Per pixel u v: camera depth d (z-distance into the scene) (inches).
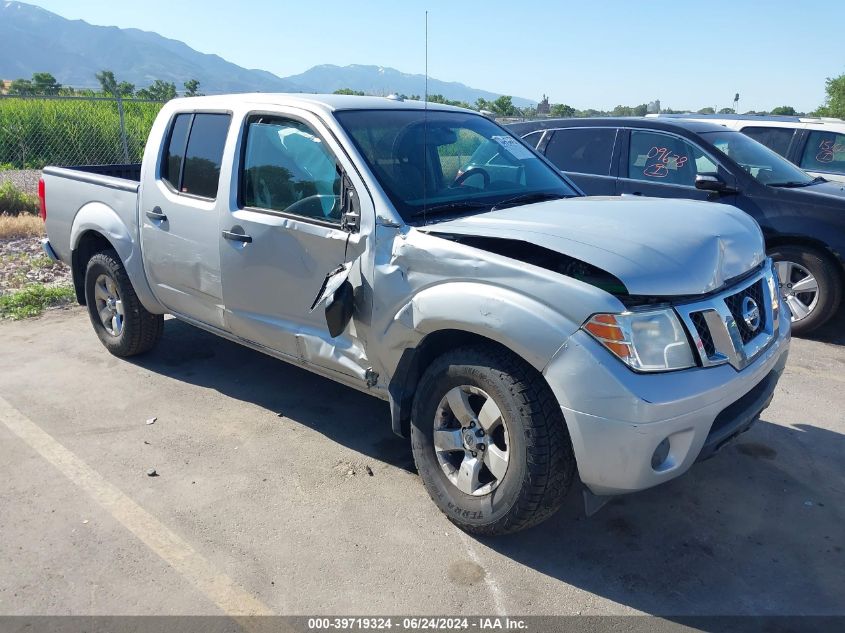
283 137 156.9
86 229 210.2
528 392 115.3
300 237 148.2
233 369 211.6
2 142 767.7
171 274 184.5
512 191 162.7
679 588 117.3
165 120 188.1
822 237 236.5
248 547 127.0
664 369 110.2
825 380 207.8
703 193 260.4
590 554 126.1
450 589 116.7
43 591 115.2
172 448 163.0
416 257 128.1
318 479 150.2
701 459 119.1
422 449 134.7
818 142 346.0
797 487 147.9
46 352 225.3
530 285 114.1
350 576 119.5
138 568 121.0
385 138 150.8
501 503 120.9
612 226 125.8
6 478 149.4
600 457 110.0
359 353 142.9
